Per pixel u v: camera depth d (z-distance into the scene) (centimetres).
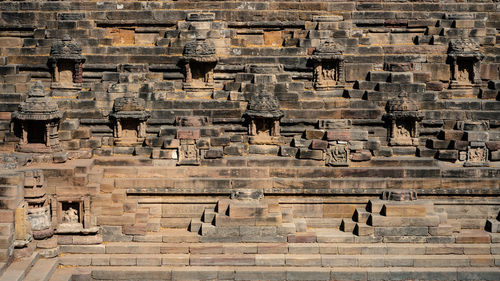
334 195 2800
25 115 2811
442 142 3002
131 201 2730
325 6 3444
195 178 2789
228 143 2955
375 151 2997
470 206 2817
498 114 3103
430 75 3222
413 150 3042
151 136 3036
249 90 3138
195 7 3441
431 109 3130
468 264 2608
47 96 2942
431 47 3309
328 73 3250
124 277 2553
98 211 2673
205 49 3209
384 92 3125
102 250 2638
